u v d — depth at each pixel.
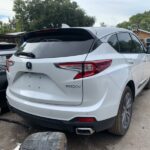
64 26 3.80
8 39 20.52
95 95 3.20
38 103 3.48
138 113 5.12
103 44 3.58
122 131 3.95
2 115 4.96
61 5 40.66
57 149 2.89
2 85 4.65
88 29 3.52
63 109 3.26
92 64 3.17
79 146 3.77
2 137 4.07
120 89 3.65
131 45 4.75
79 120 3.21
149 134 4.18
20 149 2.96
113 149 3.70
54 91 3.33
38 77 3.47
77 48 3.37
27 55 3.63
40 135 3.09
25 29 43.09
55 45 3.52
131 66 4.26
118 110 3.68
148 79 6.24
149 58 5.83
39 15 41.78
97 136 4.07
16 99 3.78
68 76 3.20
